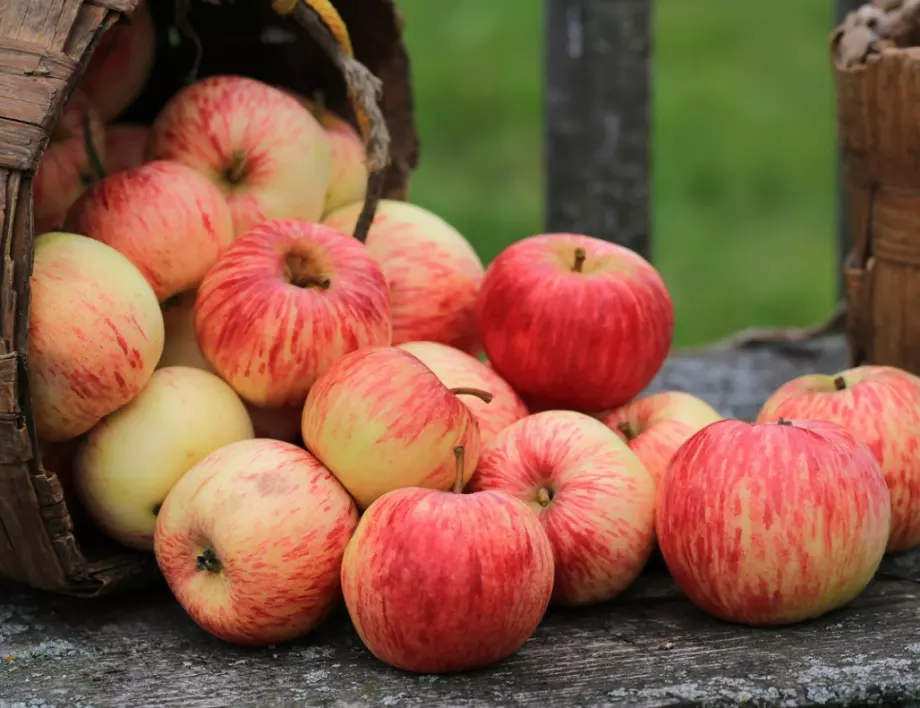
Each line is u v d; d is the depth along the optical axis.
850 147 1.15
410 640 0.98
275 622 1.01
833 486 1.00
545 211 1.42
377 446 1.00
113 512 1.04
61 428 1.02
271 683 0.99
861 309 1.17
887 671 0.98
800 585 1.01
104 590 1.04
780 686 0.97
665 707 0.96
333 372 1.02
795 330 1.46
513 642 0.99
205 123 1.10
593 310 1.07
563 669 0.99
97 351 1.01
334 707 0.97
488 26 3.33
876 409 1.07
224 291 1.04
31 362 1.01
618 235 1.41
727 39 3.39
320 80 1.23
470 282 1.13
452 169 2.80
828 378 1.10
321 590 1.01
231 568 1.00
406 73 1.21
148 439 1.03
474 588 0.97
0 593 1.07
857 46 1.13
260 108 1.10
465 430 1.01
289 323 1.04
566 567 1.03
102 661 1.01
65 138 1.10
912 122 1.12
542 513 1.04
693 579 1.02
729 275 2.50
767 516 1.00
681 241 2.66
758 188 2.87
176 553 1.01
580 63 1.39
